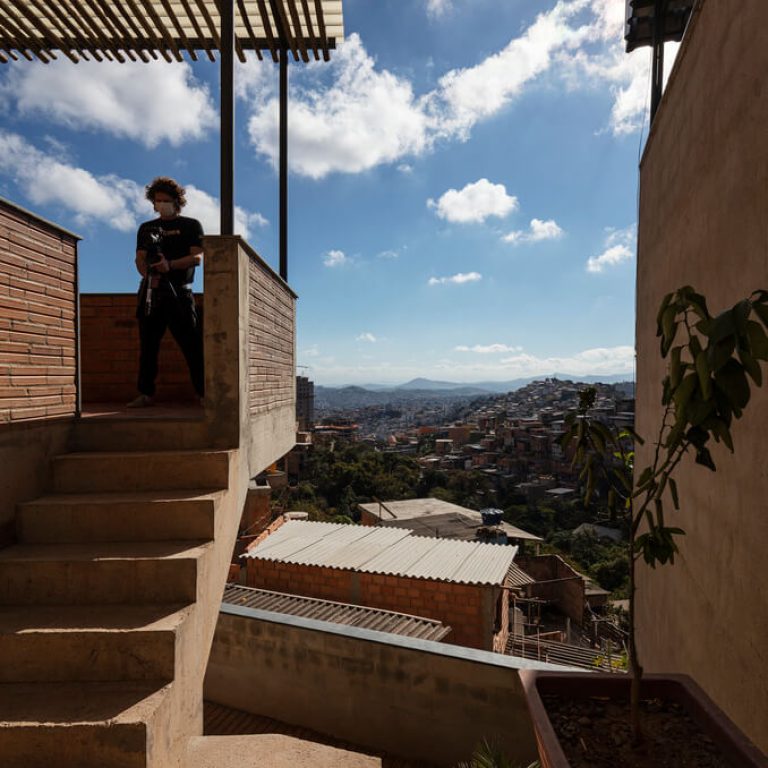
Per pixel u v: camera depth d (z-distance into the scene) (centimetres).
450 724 467
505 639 1014
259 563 936
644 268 466
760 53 183
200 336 361
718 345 121
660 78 432
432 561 891
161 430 293
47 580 217
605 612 2267
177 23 431
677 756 146
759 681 173
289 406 475
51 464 267
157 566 218
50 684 189
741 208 202
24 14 427
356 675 514
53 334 269
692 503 262
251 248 318
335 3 427
